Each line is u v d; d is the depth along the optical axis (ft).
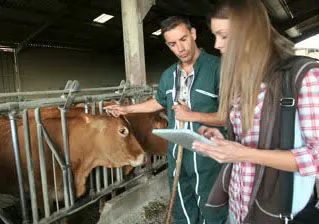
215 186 4.44
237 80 3.61
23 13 26.66
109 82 46.24
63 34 34.24
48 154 8.39
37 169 8.48
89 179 9.33
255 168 3.64
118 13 33.37
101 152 8.44
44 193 7.77
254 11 3.43
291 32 65.05
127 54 14.19
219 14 3.57
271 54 3.50
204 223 6.85
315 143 3.19
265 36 3.44
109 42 41.75
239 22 3.44
